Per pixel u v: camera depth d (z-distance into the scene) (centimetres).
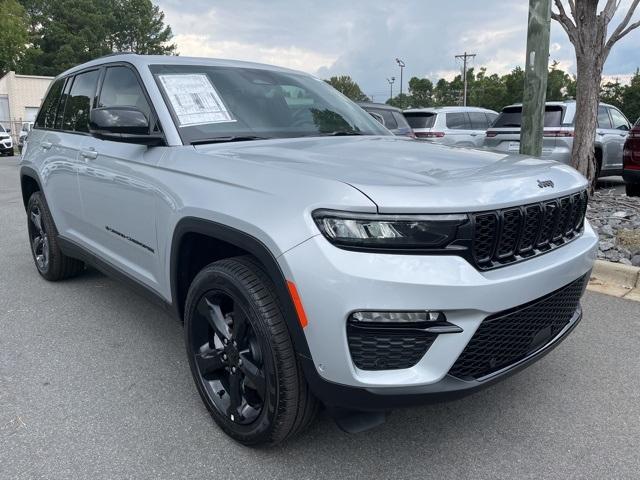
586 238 287
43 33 6581
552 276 239
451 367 215
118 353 362
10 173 1644
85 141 395
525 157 296
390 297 202
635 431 276
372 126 387
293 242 214
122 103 355
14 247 648
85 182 385
